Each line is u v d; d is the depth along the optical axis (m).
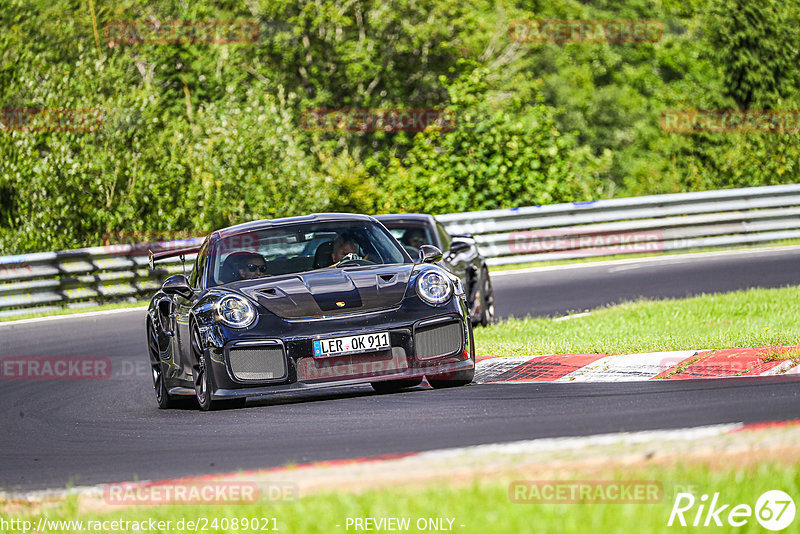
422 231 42.19
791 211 79.62
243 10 141.12
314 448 20.64
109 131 84.00
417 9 142.38
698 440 16.92
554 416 21.94
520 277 66.38
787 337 30.22
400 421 22.97
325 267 29.66
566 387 26.64
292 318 26.34
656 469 15.04
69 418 30.33
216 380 26.50
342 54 141.75
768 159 104.75
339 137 131.12
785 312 39.25
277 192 85.62
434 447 19.39
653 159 152.88
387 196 90.19
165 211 83.06
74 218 80.81
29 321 60.75
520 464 16.16
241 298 26.86
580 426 20.38
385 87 143.50
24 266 64.19
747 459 15.24
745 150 105.31
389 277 27.67
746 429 17.72
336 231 30.73
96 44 107.25
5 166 80.94
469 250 45.09
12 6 104.38
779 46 136.50
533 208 75.19
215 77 128.75
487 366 31.42
